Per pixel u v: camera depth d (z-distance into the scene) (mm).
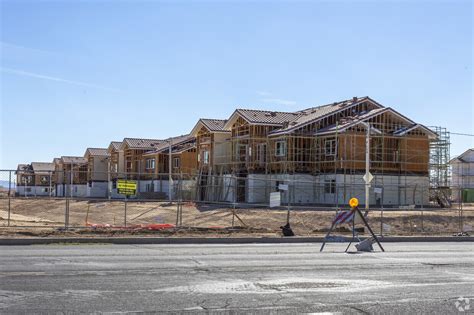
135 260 15016
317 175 47375
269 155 49094
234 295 10047
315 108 55000
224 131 55188
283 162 47281
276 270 13359
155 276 12086
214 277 12070
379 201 46281
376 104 50188
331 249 19672
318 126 48438
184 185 61000
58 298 9523
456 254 18453
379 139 47031
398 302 9656
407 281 11961
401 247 21297
